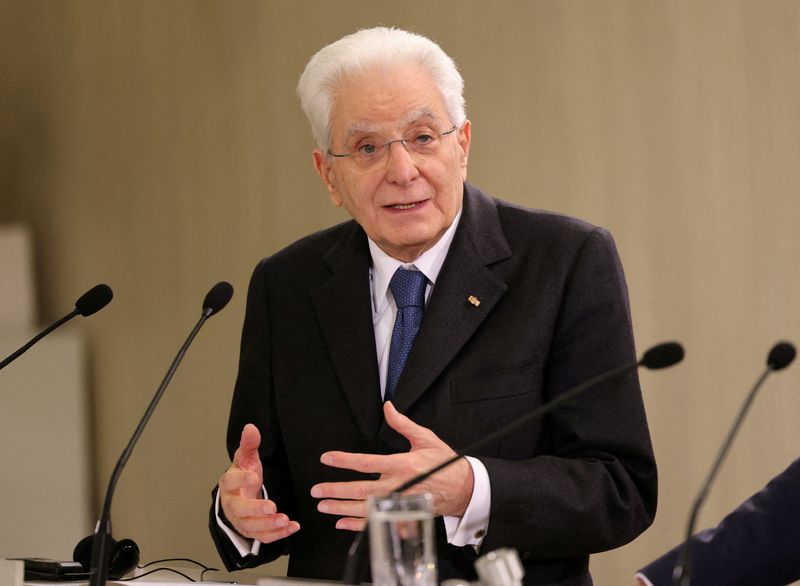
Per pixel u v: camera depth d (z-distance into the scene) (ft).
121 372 46.11
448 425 21.94
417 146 22.08
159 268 45.65
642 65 37.68
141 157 45.96
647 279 37.52
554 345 22.36
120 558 22.76
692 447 36.81
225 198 44.47
